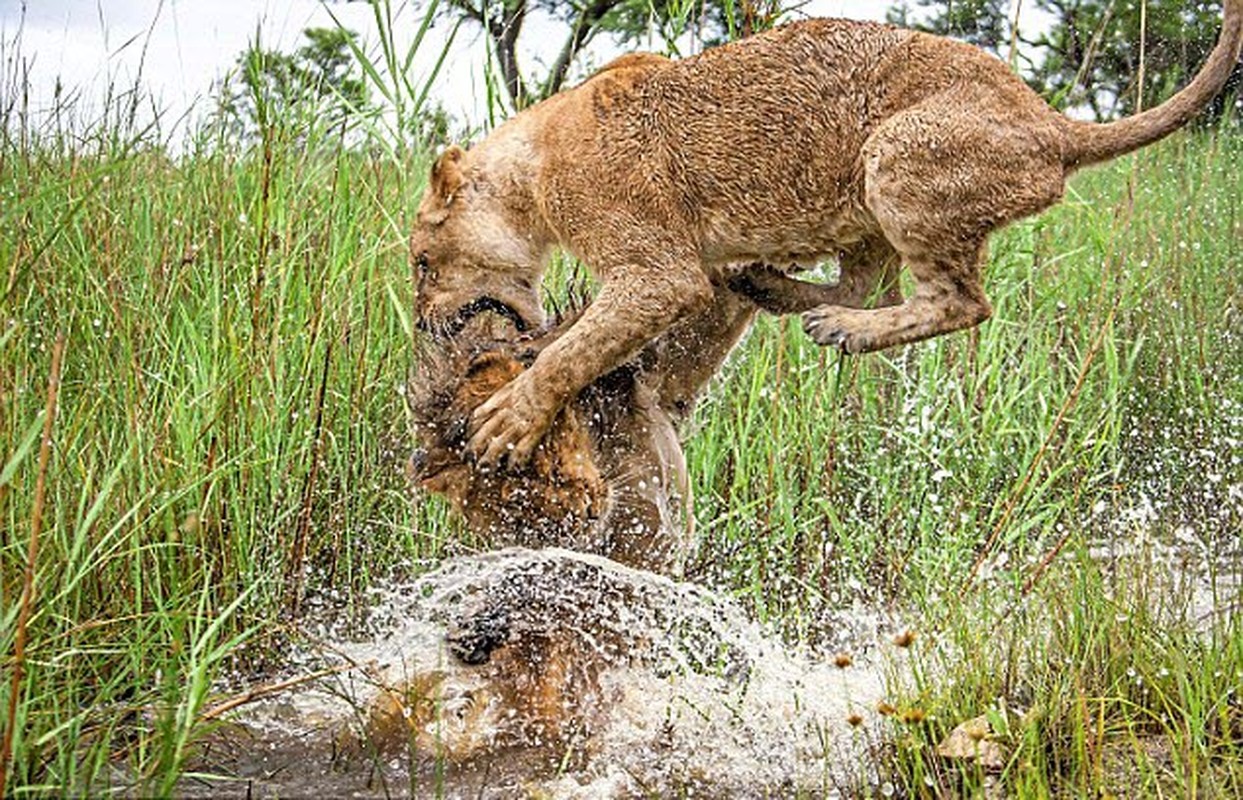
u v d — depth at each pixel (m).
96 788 3.27
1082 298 6.61
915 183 4.01
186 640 4.09
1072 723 3.68
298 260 4.88
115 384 4.34
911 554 5.01
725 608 4.52
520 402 4.04
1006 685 3.94
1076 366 6.19
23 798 3.12
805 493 5.20
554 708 3.96
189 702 3.28
